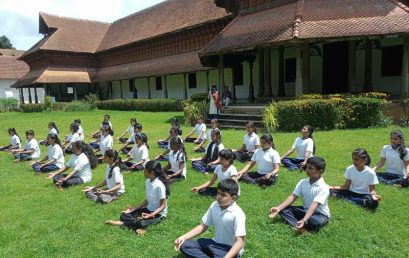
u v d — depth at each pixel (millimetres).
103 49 38562
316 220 4738
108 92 39938
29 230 5238
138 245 4680
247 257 4293
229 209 3955
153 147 11891
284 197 6145
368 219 5129
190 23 27766
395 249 4398
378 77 17297
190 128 16297
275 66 20719
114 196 6480
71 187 7395
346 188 5891
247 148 9008
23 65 50906
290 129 13273
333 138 11117
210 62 19547
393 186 6496
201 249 4031
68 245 4730
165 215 5414
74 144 7656
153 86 33219
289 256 4281
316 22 14633
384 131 11891
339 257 4246
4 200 6746
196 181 7312
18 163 10625
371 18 14398
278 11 16859
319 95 13891
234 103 19453
